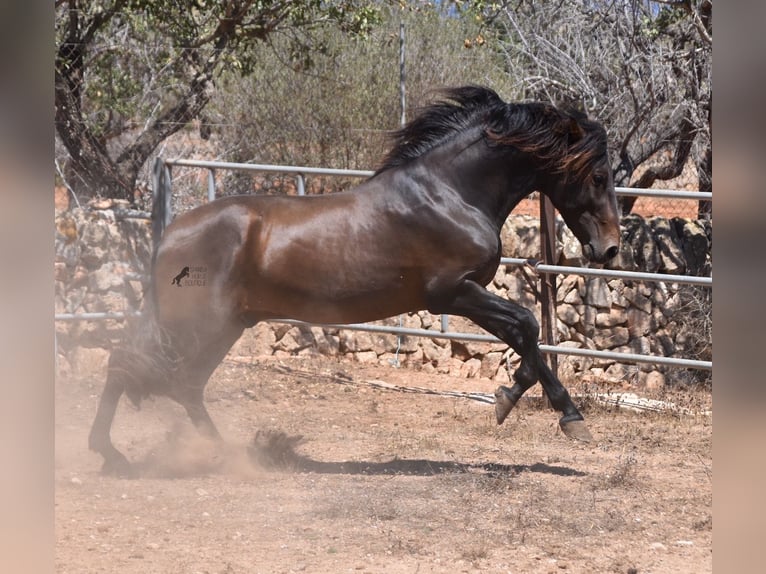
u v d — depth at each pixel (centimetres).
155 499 716
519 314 787
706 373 1312
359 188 810
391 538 628
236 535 629
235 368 1296
